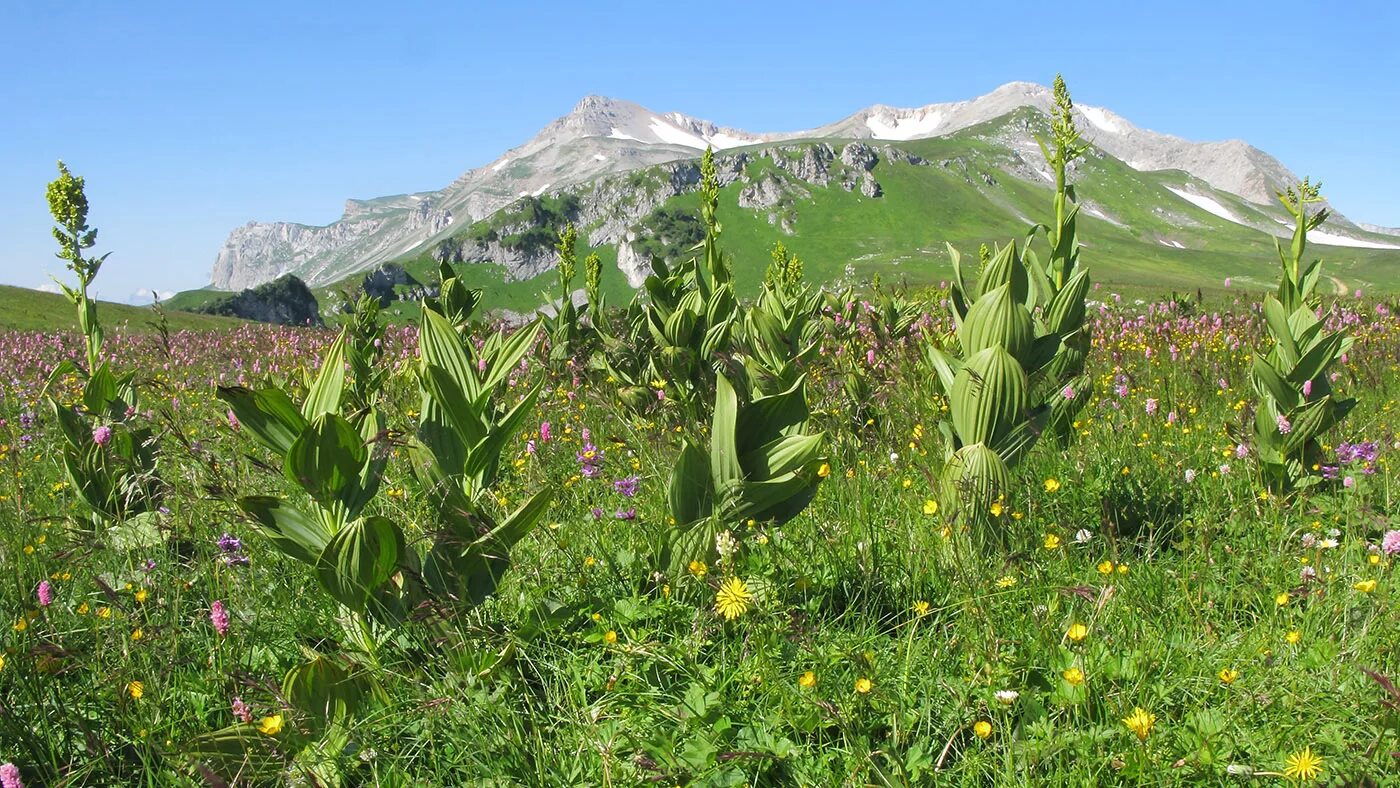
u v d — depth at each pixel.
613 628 3.40
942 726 2.80
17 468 5.57
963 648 3.15
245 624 3.40
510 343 3.50
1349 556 3.78
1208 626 3.21
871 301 9.33
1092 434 5.79
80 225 5.66
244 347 15.33
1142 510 4.52
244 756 2.71
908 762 2.59
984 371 4.21
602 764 2.62
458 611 3.21
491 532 3.18
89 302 5.69
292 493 4.72
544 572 3.94
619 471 5.36
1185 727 2.71
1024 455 4.55
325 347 12.53
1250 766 2.50
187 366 12.49
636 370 7.41
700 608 3.31
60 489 5.39
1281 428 4.47
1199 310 12.55
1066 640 3.09
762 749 2.67
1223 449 5.17
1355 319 11.66
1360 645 2.96
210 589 3.67
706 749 2.66
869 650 3.12
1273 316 4.80
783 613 3.09
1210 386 7.33
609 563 3.87
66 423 4.67
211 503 4.11
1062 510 4.37
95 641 3.29
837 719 2.68
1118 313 13.43
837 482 4.96
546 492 3.21
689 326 6.98
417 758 2.82
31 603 3.29
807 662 3.01
